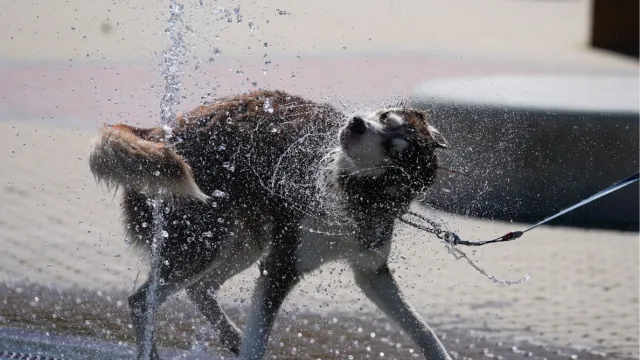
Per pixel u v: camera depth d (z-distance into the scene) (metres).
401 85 17.52
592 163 12.33
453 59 22.36
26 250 10.40
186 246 7.25
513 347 8.02
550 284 9.88
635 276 10.20
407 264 10.35
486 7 36.12
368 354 7.78
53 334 7.93
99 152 6.82
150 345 7.20
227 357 7.65
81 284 9.33
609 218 12.45
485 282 9.90
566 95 13.90
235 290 9.13
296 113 7.46
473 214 11.77
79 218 11.77
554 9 36.72
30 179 13.38
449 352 7.85
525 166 12.15
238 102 7.52
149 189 6.95
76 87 18.05
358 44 23.86
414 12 32.59
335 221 7.08
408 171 6.97
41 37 22.77
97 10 25.02
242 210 7.27
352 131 6.74
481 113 12.01
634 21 25.98
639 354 7.86
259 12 24.66
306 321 8.52
